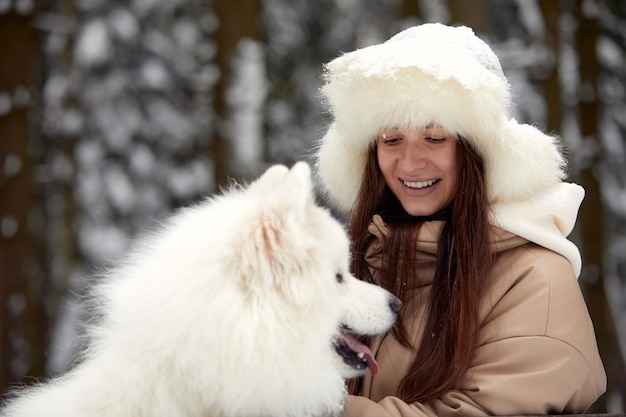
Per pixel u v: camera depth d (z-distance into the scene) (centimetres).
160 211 1270
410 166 322
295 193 278
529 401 280
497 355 291
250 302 272
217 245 278
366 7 1344
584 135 893
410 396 303
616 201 1050
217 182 866
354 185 364
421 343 312
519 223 306
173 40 1312
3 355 788
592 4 893
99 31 1244
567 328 288
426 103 309
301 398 280
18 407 296
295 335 276
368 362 314
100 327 301
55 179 1057
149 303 278
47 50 1105
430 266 329
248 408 273
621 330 965
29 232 800
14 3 783
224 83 862
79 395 282
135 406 274
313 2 1327
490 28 1136
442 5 1051
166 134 1297
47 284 1045
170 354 270
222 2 858
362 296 310
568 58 1005
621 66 1035
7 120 784
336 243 302
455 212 315
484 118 307
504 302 300
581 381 286
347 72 332
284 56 1275
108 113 1264
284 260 275
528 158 313
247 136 1002
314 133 1193
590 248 873
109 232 1206
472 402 286
